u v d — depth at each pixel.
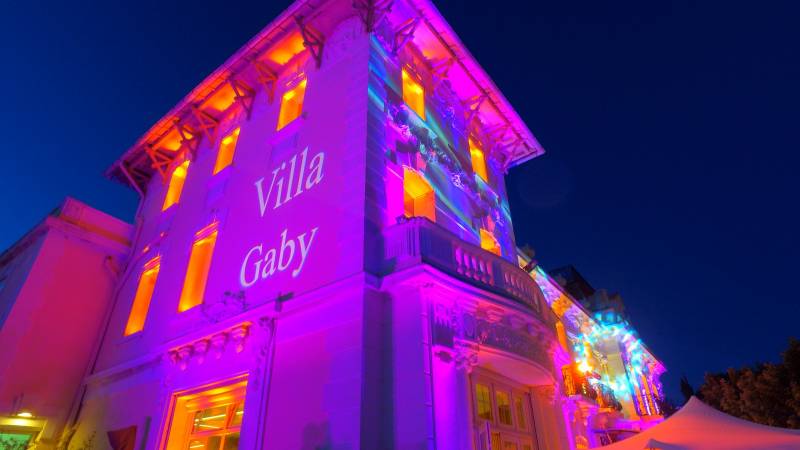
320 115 12.47
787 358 16.89
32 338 15.16
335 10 13.55
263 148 13.99
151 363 13.05
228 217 13.75
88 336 16.47
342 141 11.28
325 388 8.47
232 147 16.09
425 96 14.31
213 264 13.21
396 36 13.60
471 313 9.30
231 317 11.12
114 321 16.52
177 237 15.64
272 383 9.53
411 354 8.18
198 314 12.48
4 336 14.59
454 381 8.21
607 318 25.75
